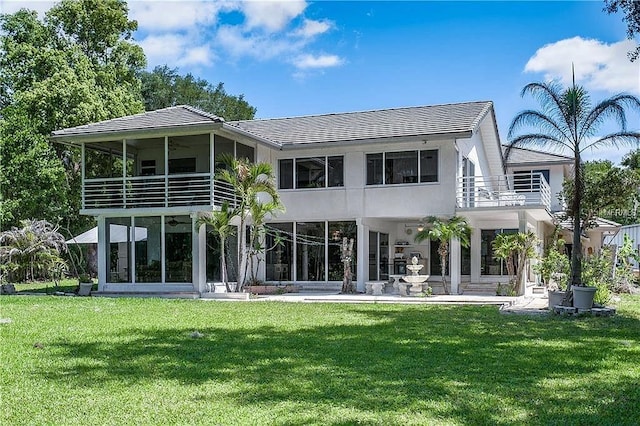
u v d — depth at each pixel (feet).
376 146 72.28
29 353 30.30
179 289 67.62
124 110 111.65
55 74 101.91
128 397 21.91
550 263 57.47
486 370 26.37
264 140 70.28
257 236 73.46
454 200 68.69
